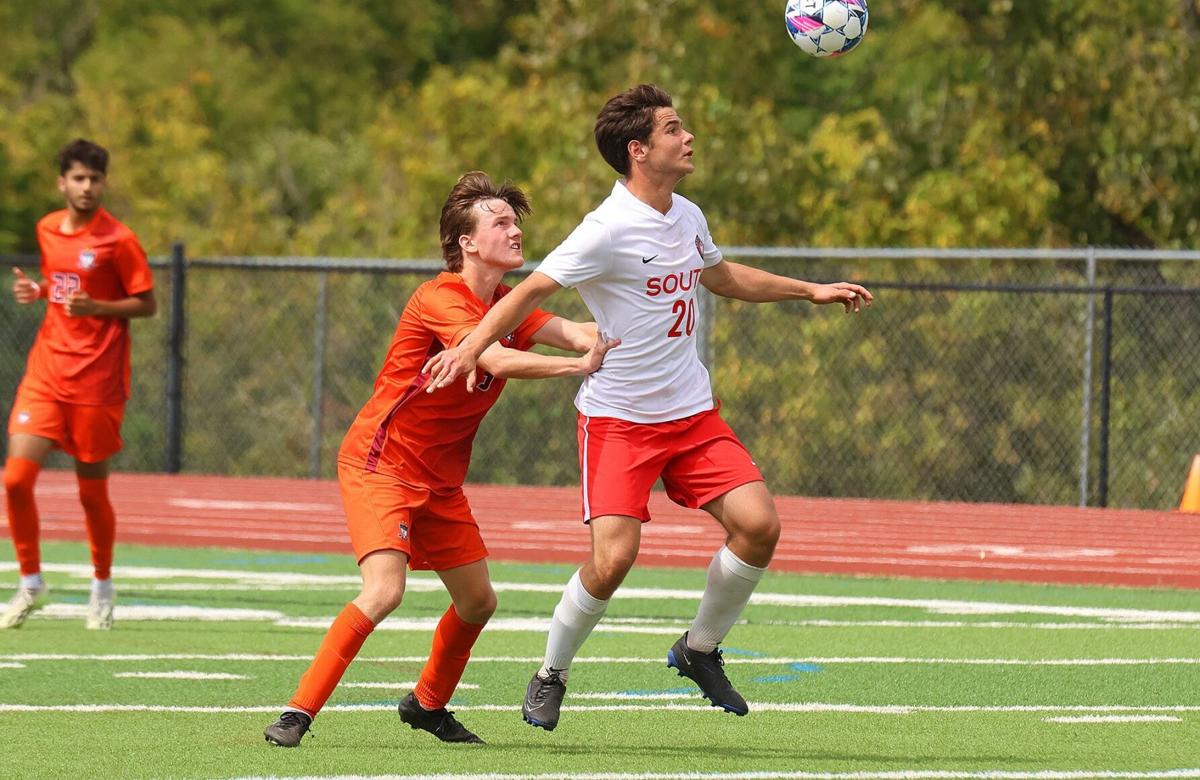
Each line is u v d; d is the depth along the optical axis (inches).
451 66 6840.6
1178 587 1706.4
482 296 880.3
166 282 3011.8
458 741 895.1
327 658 860.0
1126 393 2664.9
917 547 2004.2
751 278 943.7
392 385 866.8
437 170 3720.5
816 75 4370.1
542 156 3577.8
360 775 801.6
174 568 1779.0
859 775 812.6
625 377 878.4
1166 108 3316.9
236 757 842.8
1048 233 3169.3
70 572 1722.4
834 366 2753.4
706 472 880.3
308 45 6515.8
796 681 1117.1
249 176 5123.0
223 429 2992.1
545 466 2883.9
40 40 6314.0
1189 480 2509.8
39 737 893.8
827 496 2753.4
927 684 1106.7
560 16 3816.4
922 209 3161.9
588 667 1167.6
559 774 808.9
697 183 3378.4
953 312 2721.5
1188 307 2642.7
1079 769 831.7
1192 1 3560.5
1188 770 829.8
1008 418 2699.3
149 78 5762.8
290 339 2970.0
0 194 4608.8
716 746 890.7
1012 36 3454.7
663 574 1771.7
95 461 1307.8
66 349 1304.1
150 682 1083.9
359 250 3772.1
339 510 2346.2
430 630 1346.0
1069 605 1550.2
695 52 3722.9
